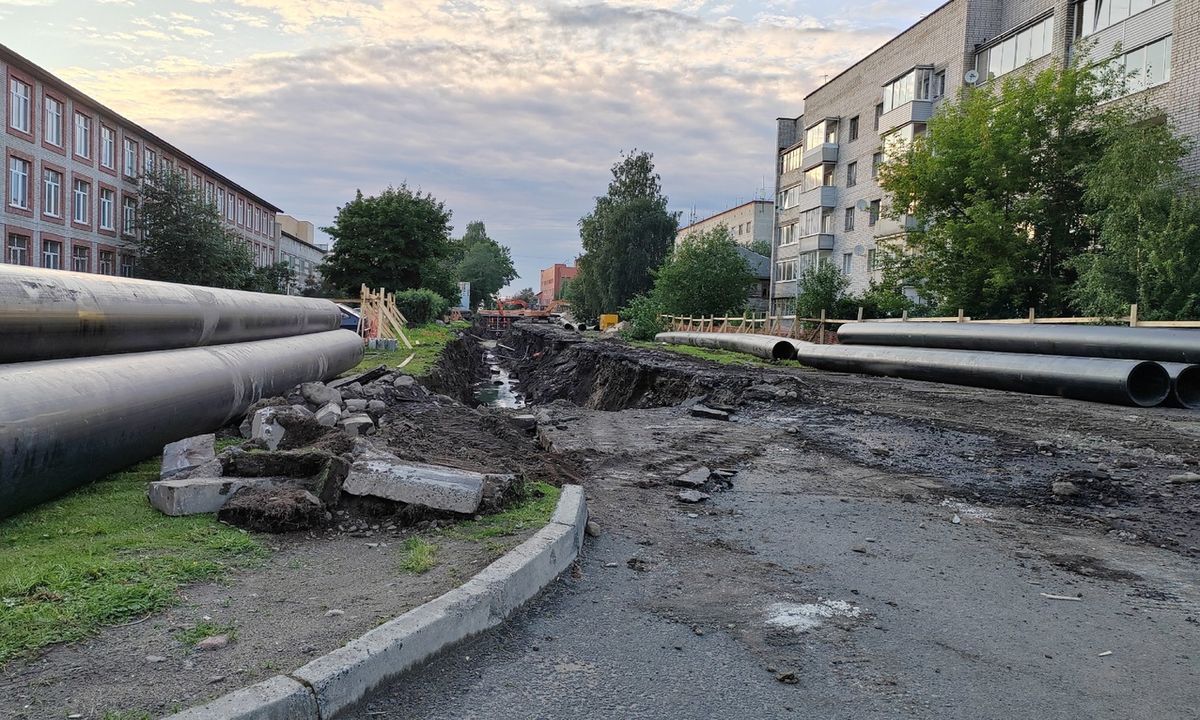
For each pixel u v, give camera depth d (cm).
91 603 320
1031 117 2180
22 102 3038
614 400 2134
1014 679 322
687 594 416
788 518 588
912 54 3347
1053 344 1403
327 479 475
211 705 241
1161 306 1559
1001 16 2933
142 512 471
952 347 1662
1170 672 332
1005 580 452
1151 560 495
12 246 2969
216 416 713
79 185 3450
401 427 749
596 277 6569
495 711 281
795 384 1382
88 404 501
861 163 3816
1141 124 1908
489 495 502
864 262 3747
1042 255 2220
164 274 3862
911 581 448
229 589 354
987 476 730
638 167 6819
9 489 427
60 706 243
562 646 343
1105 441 852
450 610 328
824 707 294
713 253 4438
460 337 3922
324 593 353
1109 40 2227
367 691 280
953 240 2281
